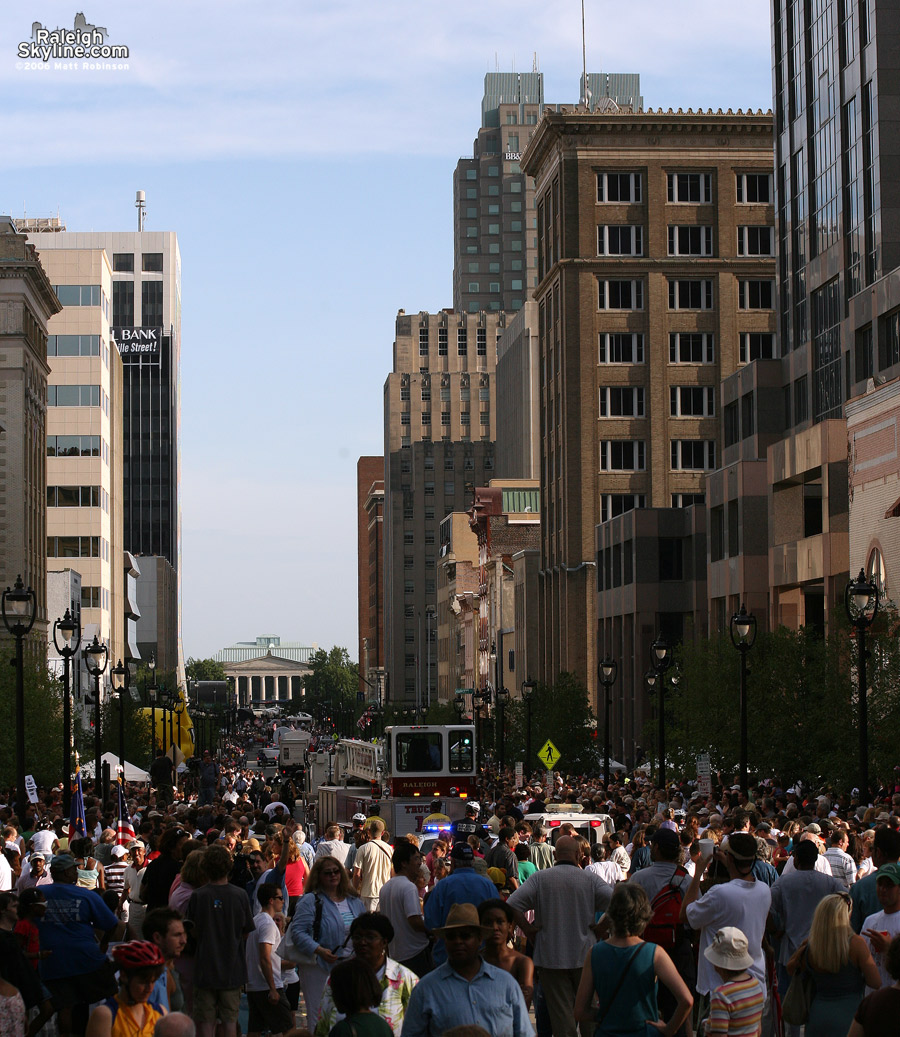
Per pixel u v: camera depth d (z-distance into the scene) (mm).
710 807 58656
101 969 28984
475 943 21078
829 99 149375
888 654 86188
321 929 29125
